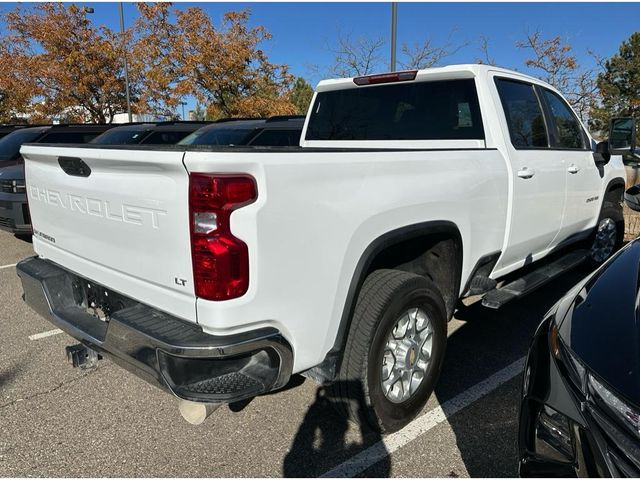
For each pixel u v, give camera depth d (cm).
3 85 2017
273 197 210
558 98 462
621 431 158
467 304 503
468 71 367
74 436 294
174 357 210
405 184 274
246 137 815
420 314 295
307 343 238
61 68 2005
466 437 292
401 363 289
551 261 496
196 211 205
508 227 370
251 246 207
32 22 2025
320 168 228
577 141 482
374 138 425
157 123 1138
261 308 215
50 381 356
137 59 1880
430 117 392
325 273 236
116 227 245
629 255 238
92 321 274
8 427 302
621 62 1862
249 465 270
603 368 171
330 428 301
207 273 206
